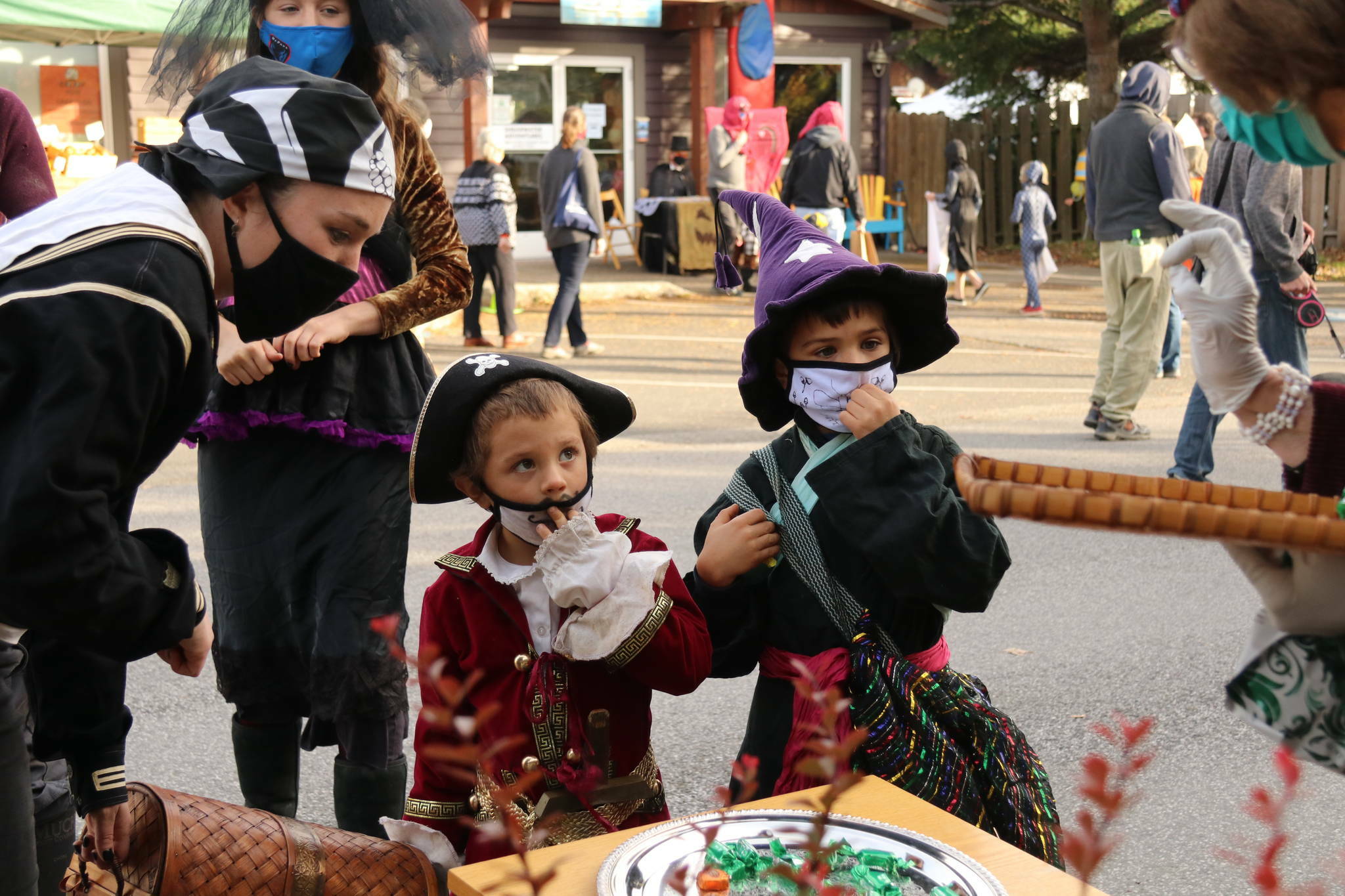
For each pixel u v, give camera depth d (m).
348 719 2.62
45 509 1.49
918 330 2.48
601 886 1.55
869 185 18.48
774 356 2.42
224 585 2.67
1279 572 1.49
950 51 23.12
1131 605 4.86
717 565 2.35
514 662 2.18
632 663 2.16
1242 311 1.59
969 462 1.35
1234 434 7.69
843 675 2.22
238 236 1.81
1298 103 1.35
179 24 2.81
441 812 2.19
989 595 2.22
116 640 1.68
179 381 1.64
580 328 10.93
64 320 1.53
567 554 2.07
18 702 1.70
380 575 2.62
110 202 1.68
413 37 2.65
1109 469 6.71
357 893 2.02
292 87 1.80
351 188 1.80
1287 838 1.19
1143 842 3.13
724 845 1.64
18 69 14.09
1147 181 7.17
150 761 3.55
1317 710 1.53
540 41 17.36
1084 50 22.45
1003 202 21.41
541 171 10.53
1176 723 3.79
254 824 2.03
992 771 2.21
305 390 2.57
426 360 2.80
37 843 2.31
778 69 19.09
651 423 8.25
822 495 2.24
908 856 1.65
